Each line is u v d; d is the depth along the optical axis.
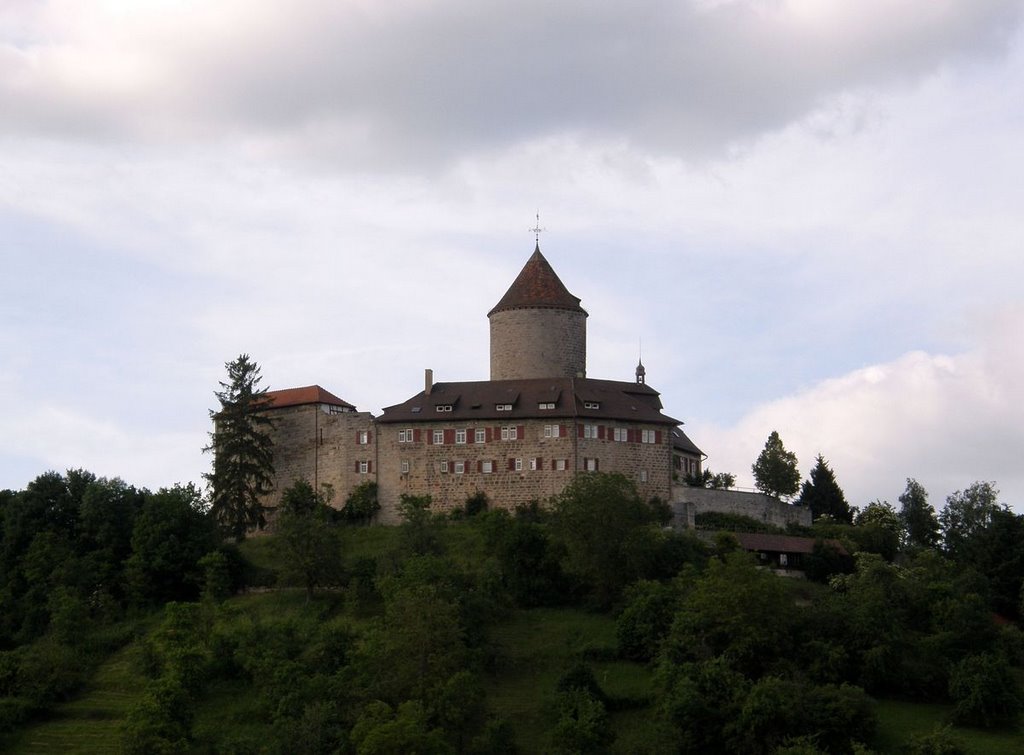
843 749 116.25
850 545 161.50
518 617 143.88
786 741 113.94
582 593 147.75
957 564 159.75
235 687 131.75
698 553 152.88
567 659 134.00
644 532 147.00
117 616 152.25
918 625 138.12
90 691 136.62
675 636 129.12
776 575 149.38
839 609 131.62
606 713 120.00
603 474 152.88
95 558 159.25
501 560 149.25
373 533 165.25
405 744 108.56
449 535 160.25
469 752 115.44
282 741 114.88
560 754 113.69
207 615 139.75
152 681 130.38
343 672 123.44
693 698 117.75
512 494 168.75
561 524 148.75
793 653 128.12
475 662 126.06
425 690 118.12
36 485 167.75
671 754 115.38
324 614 144.38
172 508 159.12
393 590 138.12
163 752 116.50
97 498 163.25
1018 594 151.00
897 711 124.50
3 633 151.12
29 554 157.62
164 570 154.75
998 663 125.94
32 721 130.25
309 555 147.50
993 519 162.12
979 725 122.38
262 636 135.50
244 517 169.50
